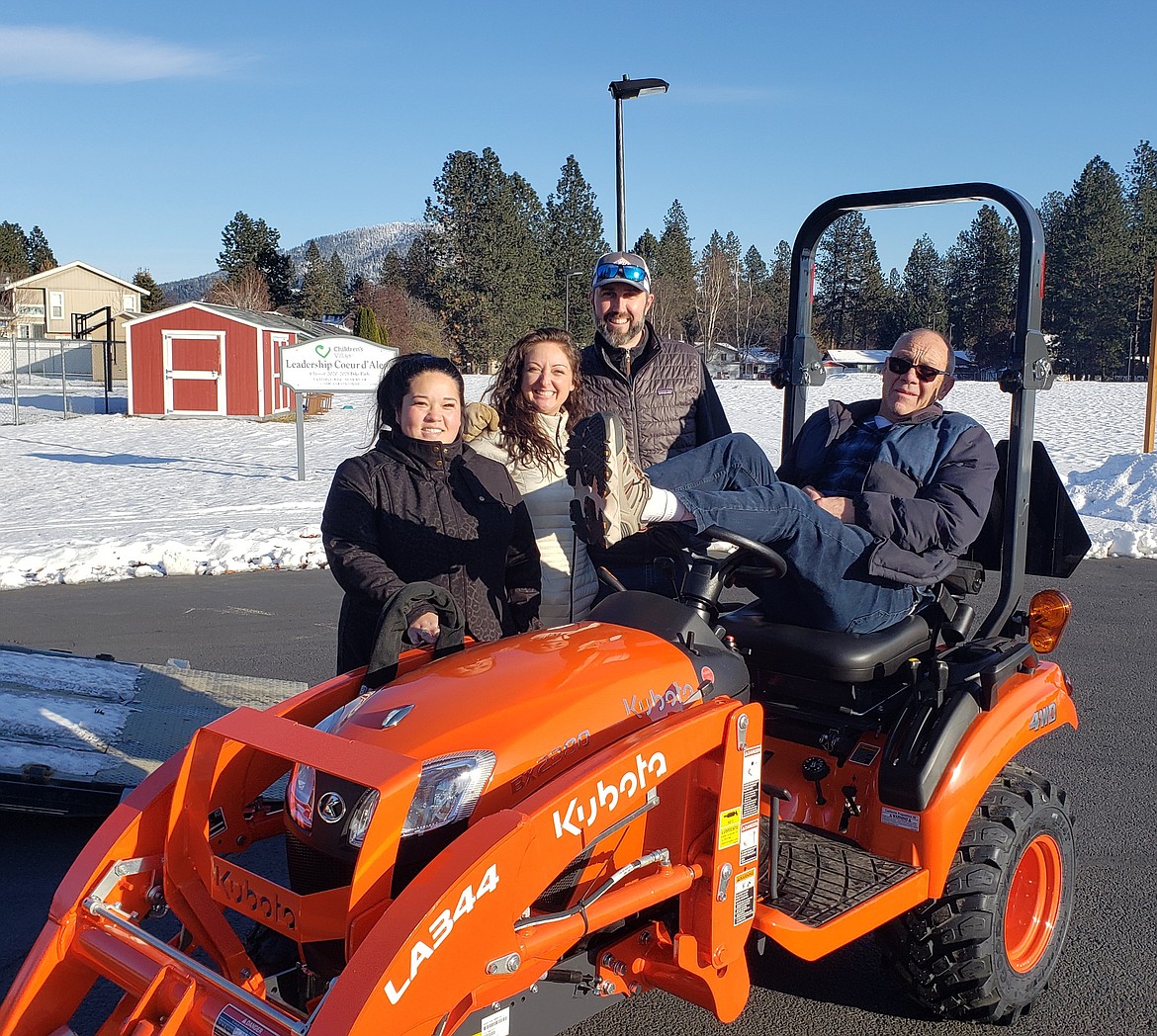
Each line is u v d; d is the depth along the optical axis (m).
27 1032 2.32
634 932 2.64
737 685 2.89
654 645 2.82
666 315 96.88
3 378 53.22
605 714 2.55
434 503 3.51
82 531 11.64
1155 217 88.19
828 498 3.26
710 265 106.31
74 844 4.45
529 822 2.16
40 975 2.34
